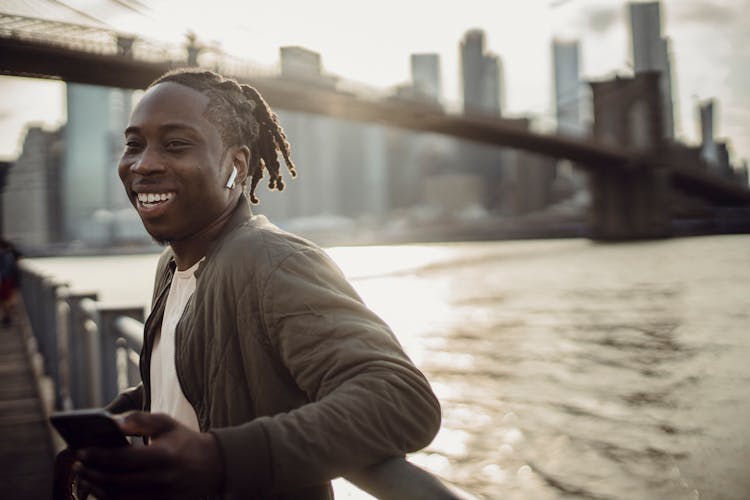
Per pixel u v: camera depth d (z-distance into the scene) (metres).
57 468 1.06
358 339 0.81
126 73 29.34
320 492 0.94
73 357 4.07
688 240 68.88
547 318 20.77
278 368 0.90
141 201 1.02
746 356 14.08
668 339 16.58
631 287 29.95
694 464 7.54
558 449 8.20
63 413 0.64
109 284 44.41
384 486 0.74
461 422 9.45
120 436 0.64
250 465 0.68
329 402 0.74
